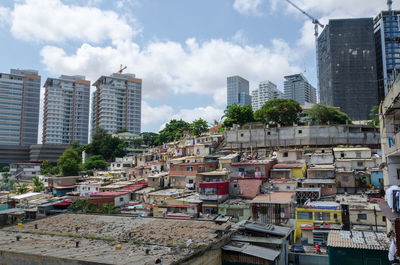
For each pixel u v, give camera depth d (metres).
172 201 48.72
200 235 22.27
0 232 25.17
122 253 18.47
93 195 56.09
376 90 134.75
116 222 26.88
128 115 189.75
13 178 109.19
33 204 55.97
